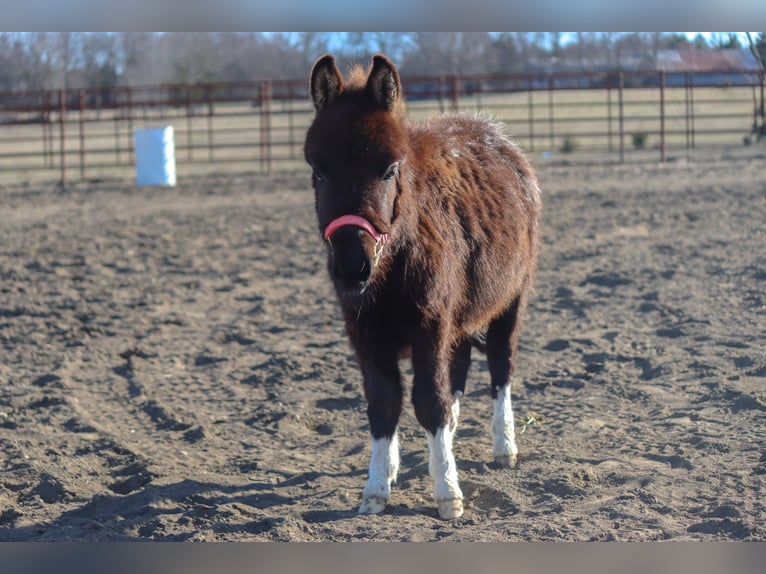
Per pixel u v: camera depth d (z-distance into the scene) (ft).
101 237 43.88
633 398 19.40
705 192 49.08
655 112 103.60
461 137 16.58
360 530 13.29
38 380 22.79
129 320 28.68
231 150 96.27
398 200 12.51
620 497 13.87
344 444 17.97
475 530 13.05
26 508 15.19
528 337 25.04
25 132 125.39
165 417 19.92
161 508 14.82
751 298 26.86
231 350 25.43
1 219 51.62
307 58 133.49
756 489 13.82
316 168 12.07
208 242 41.98
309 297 31.24
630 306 27.53
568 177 62.08
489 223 15.31
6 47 126.00
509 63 148.87
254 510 14.58
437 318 13.37
